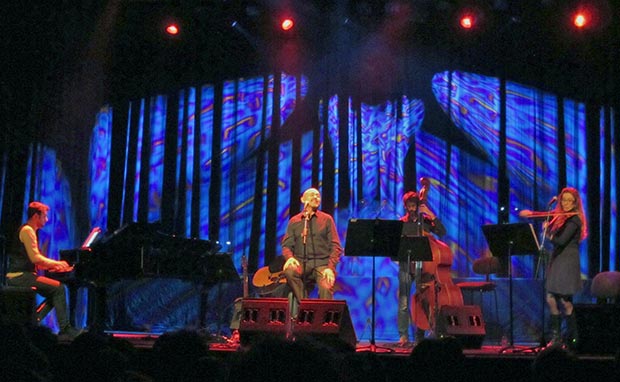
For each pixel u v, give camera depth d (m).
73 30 10.20
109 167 10.69
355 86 10.59
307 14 10.43
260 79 10.71
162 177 10.70
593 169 10.27
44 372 3.21
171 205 10.67
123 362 3.39
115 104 10.72
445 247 8.29
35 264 7.79
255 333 6.96
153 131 10.73
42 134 10.23
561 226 7.36
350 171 10.49
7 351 3.07
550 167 10.34
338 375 2.10
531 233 6.98
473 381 6.21
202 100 10.77
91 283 7.80
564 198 7.43
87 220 10.51
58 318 7.79
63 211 10.35
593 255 10.19
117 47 10.59
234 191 10.66
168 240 7.78
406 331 8.26
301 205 10.55
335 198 10.50
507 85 10.41
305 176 10.59
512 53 10.35
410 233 8.46
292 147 10.63
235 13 10.33
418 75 10.52
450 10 10.05
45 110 10.23
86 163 10.52
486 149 10.41
